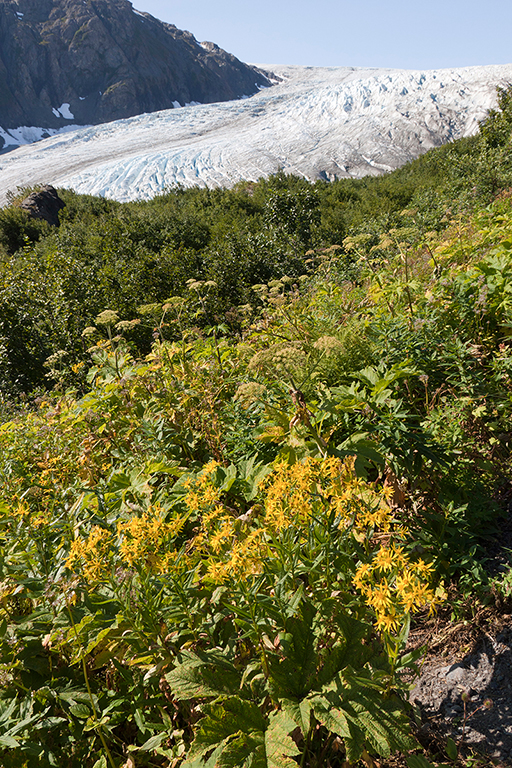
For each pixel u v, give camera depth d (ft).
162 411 14.07
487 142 61.52
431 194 64.03
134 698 7.32
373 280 19.53
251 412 12.13
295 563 6.63
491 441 10.81
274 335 16.20
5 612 8.32
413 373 10.93
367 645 7.07
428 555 8.82
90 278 44.09
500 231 19.25
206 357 17.25
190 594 7.39
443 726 6.90
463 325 13.60
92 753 7.02
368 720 5.78
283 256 53.67
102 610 7.87
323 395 11.47
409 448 9.44
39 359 36.27
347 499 6.58
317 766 6.50
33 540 9.19
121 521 9.19
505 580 8.00
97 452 13.78
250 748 5.69
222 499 10.18
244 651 7.31
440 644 7.97
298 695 6.26
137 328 34.91
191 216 79.41
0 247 72.38
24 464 14.23
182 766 5.87
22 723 6.38
